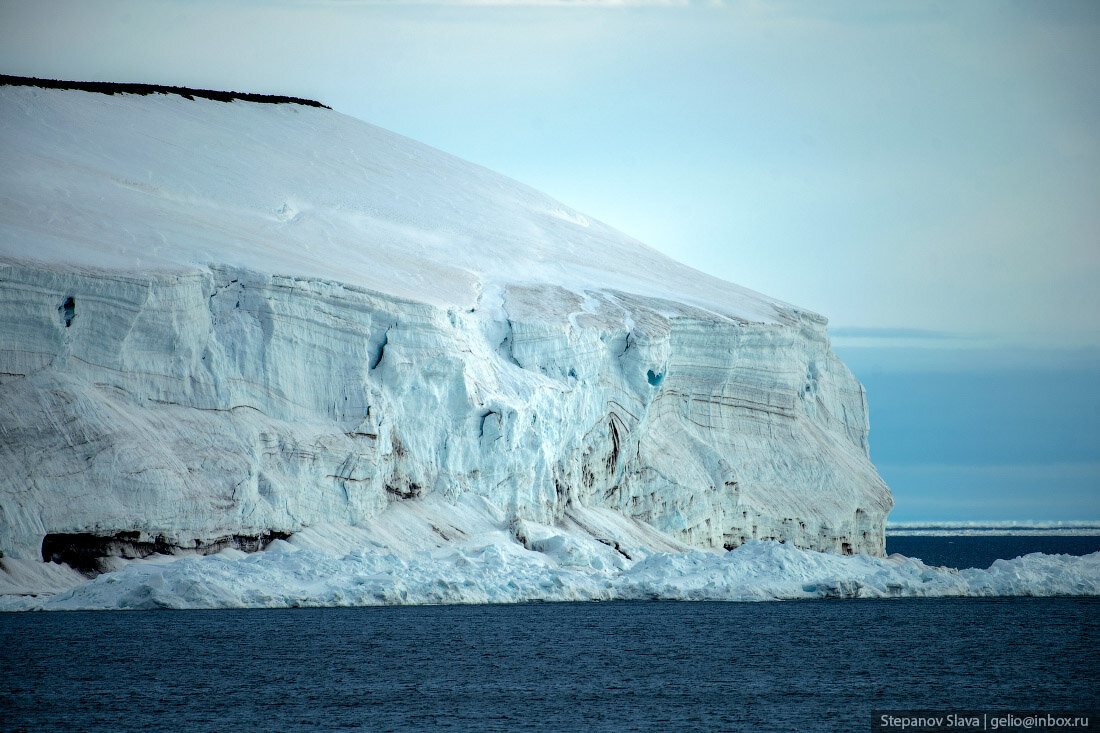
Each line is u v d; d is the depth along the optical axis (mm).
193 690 165625
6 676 171375
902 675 184500
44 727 146250
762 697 167250
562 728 148625
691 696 167250
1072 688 175500
